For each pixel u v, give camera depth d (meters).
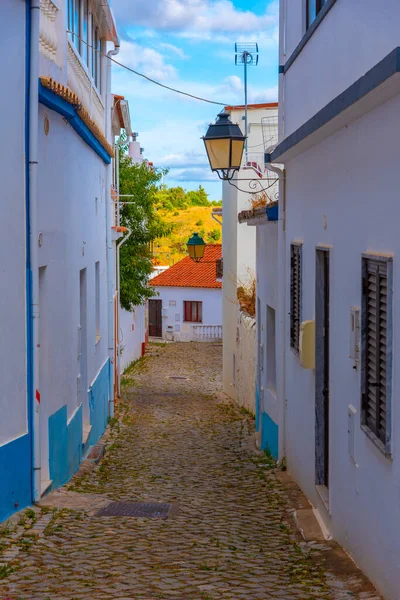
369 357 5.73
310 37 8.34
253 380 17.41
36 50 7.48
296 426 9.43
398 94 4.89
